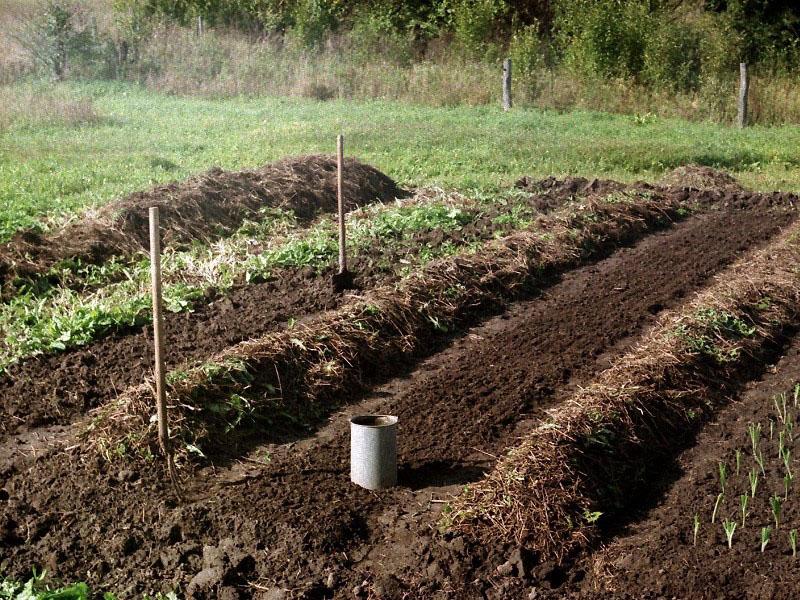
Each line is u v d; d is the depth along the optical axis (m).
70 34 25.80
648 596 4.91
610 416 6.52
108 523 5.64
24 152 15.95
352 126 19.52
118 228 10.59
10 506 5.79
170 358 7.88
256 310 8.95
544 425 6.43
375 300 8.58
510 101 23.09
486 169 15.87
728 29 26.33
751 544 5.29
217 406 6.73
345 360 7.63
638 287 9.92
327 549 5.34
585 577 5.16
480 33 26.97
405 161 15.99
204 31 27.56
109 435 6.36
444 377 7.74
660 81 24.12
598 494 5.83
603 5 25.19
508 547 5.34
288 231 11.60
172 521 5.59
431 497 5.90
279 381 7.26
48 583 5.13
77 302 8.91
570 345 8.36
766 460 6.27
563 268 10.52
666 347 7.75
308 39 26.86
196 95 24.77
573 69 24.72
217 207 11.67
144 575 5.21
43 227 10.59
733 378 7.68
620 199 12.65
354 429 6.00
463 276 9.45
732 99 22.83
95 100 23.20
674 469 6.29
